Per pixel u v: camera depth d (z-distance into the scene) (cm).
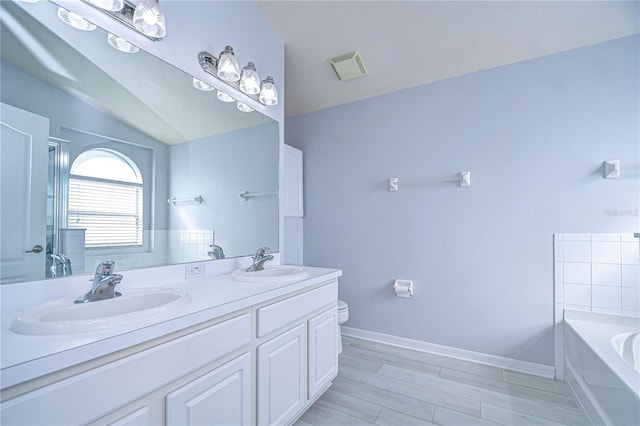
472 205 232
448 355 238
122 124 134
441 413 164
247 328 119
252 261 198
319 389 166
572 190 200
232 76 172
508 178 219
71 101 117
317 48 234
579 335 170
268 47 214
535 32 195
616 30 185
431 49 220
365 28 212
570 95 201
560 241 202
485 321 225
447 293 240
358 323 279
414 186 256
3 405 58
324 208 301
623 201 187
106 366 74
